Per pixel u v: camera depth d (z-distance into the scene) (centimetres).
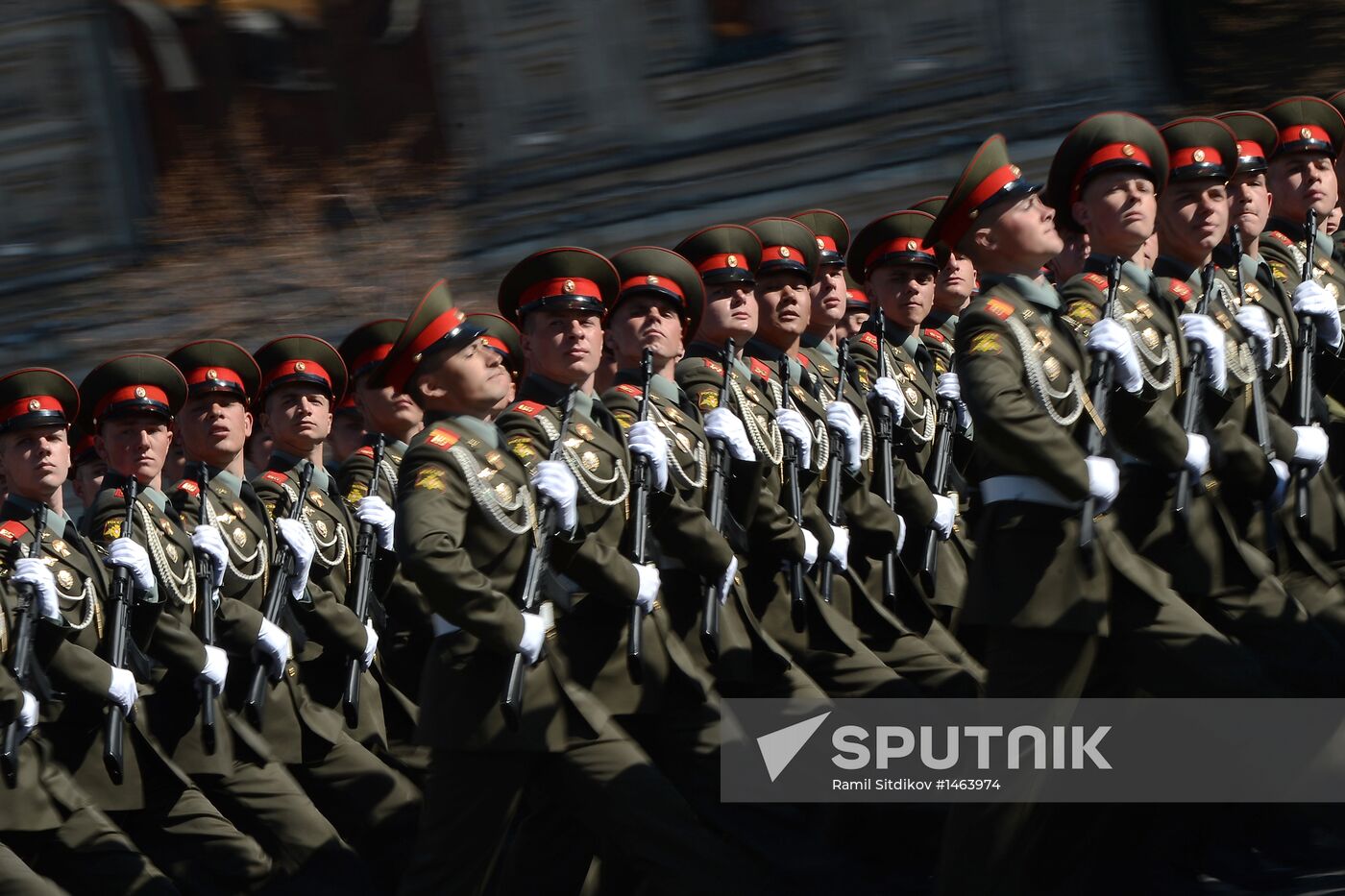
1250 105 5778
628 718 2073
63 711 2286
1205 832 2194
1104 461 1872
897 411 2641
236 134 5709
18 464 2317
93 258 5784
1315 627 2017
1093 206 2053
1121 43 5800
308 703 2648
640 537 2023
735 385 2419
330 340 5488
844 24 5962
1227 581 2031
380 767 2630
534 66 6050
